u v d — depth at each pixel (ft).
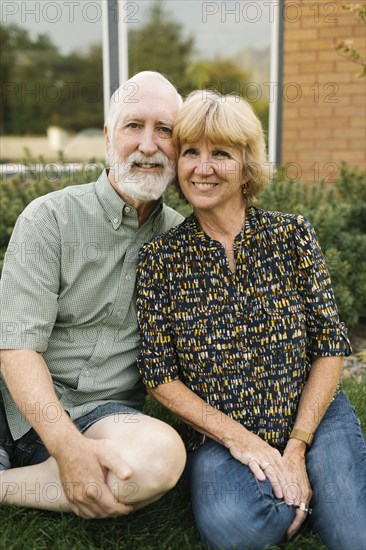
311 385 6.05
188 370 5.94
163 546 5.41
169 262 5.94
